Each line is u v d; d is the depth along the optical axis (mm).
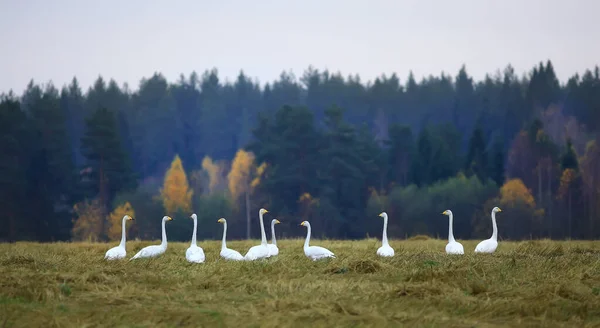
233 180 83125
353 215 79875
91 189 84062
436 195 77062
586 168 86250
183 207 79812
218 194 81500
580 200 82500
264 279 19781
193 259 23766
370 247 28891
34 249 29328
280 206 80500
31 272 20266
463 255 24875
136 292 17656
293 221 79375
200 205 81250
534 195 85250
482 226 73625
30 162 86812
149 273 20438
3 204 78125
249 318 15328
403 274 20156
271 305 16219
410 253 25609
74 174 85438
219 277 19906
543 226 77312
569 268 21312
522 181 85250
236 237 81062
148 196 80875
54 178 84625
